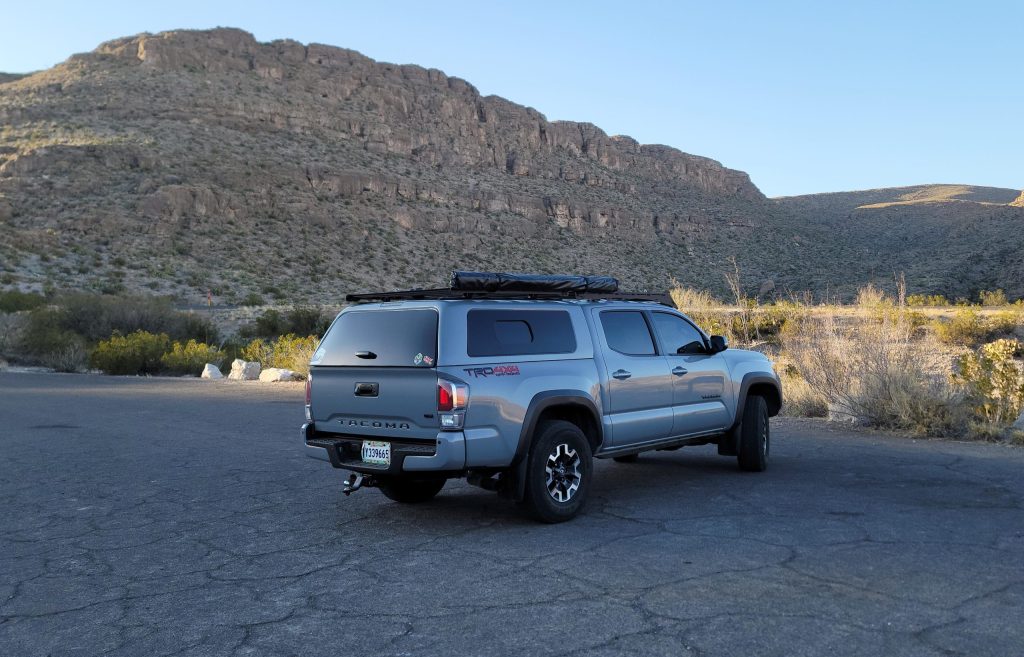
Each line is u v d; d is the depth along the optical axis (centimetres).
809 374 1257
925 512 624
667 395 742
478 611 428
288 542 598
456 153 19538
